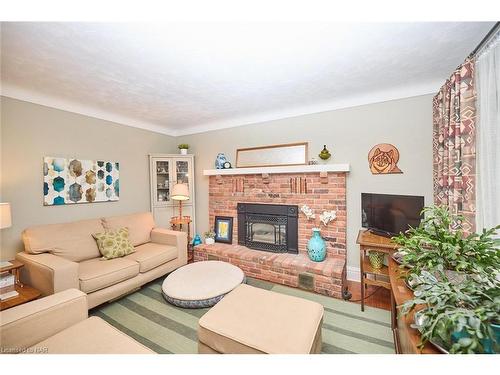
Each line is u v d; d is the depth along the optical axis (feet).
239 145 11.96
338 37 5.23
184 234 10.19
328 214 9.02
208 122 12.55
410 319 3.59
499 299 2.72
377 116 8.61
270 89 8.17
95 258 8.38
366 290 8.27
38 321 4.00
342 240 9.07
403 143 8.20
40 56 5.83
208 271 8.04
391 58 6.19
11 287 6.23
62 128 8.93
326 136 9.62
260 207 10.93
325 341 5.53
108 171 10.55
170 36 5.08
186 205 13.03
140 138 12.13
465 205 5.00
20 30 4.80
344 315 6.64
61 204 8.89
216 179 12.28
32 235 7.13
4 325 3.64
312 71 6.86
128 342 3.77
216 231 12.17
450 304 2.91
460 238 3.57
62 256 7.52
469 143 4.93
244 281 7.80
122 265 7.62
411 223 7.18
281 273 8.81
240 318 4.48
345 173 9.04
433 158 7.51
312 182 9.67
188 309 6.98
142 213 10.97
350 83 7.77
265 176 10.64
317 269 8.04
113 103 9.38
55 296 4.50
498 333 2.57
